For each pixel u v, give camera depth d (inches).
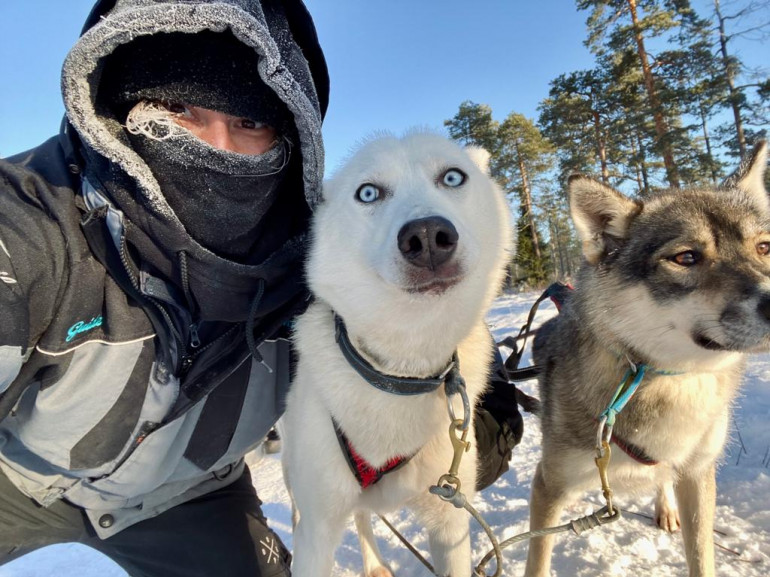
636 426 15.4
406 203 12.6
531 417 33.3
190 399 12.7
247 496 16.9
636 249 16.1
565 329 18.4
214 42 11.2
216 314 12.2
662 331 15.0
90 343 11.7
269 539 16.2
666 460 15.5
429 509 15.0
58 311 11.1
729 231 15.1
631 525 19.5
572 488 16.8
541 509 17.0
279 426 20.1
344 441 13.7
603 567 17.1
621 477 16.3
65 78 9.9
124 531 15.5
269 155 11.7
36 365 11.1
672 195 17.3
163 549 15.6
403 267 11.7
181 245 11.1
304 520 14.6
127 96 11.2
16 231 10.4
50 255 10.8
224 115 12.0
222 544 15.3
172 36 11.0
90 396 11.9
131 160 10.5
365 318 12.6
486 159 17.7
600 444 13.8
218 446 14.5
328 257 13.2
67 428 12.2
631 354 15.5
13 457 13.5
